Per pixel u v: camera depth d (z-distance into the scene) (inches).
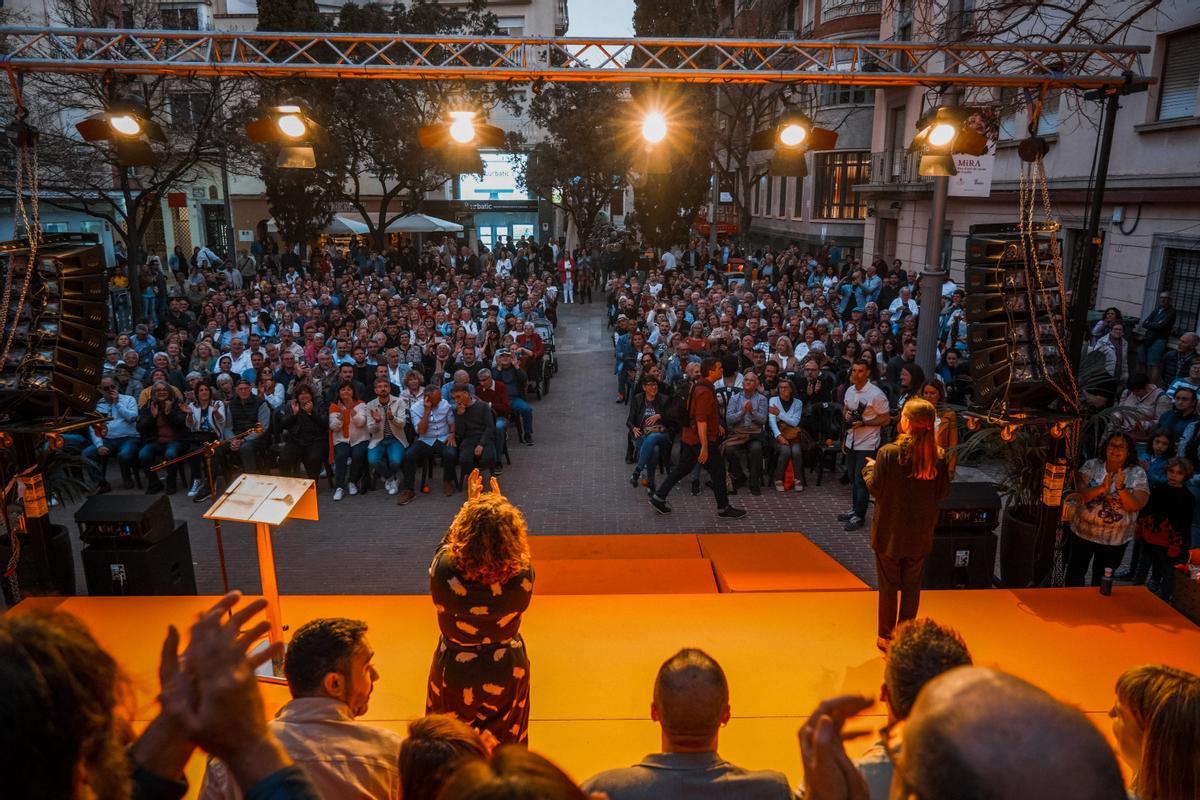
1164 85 519.5
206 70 282.5
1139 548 275.7
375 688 191.2
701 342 516.7
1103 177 286.5
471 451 409.7
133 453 423.8
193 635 47.6
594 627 219.8
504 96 1182.3
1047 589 243.4
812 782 60.7
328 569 327.9
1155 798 93.7
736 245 1321.4
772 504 398.6
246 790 44.7
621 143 1259.2
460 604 134.7
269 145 979.9
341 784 96.5
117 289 788.6
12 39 686.5
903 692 92.7
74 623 42.7
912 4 682.8
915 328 561.3
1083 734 34.0
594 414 583.5
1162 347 492.7
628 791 86.4
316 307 726.5
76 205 1015.0
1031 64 320.5
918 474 189.9
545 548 297.4
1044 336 267.4
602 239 1598.2
